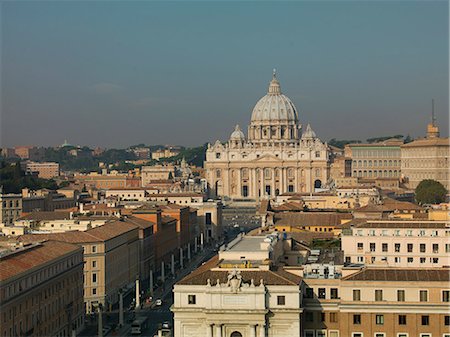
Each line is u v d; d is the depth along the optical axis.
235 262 164.50
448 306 147.62
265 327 147.88
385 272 153.50
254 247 178.25
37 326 195.50
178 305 150.50
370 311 150.00
